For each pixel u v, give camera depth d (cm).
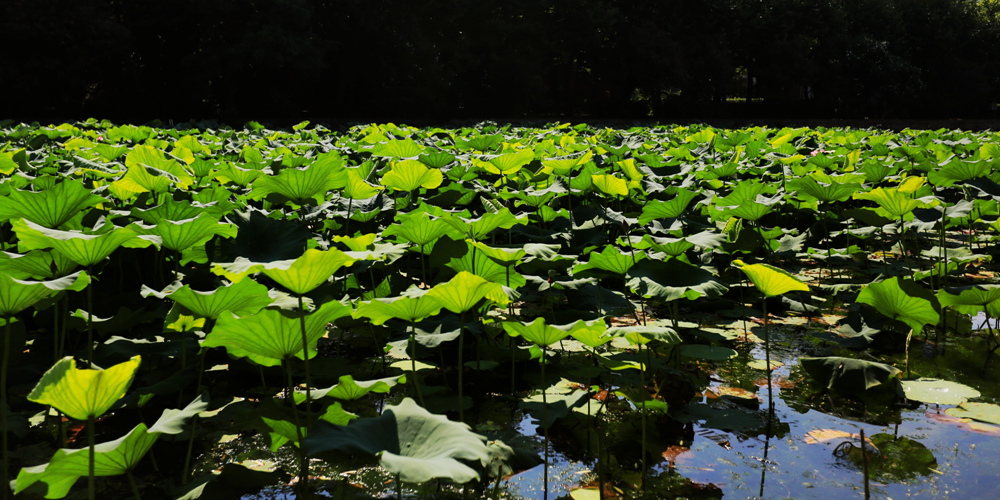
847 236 760
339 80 3969
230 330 277
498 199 708
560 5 4147
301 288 285
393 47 3850
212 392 388
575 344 479
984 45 5062
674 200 549
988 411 362
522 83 4272
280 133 1445
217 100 3656
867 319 493
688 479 295
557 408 352
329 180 468
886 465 305
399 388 394
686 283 411
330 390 303
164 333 427
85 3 3108
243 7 3281
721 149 1152
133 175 518
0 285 276
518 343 480
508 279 420
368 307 305
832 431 343
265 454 321
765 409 372
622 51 4372
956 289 436
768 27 4447
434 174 514
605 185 564
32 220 385
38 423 351
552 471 303
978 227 888
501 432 337
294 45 3247
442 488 289
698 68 4356
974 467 302
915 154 998
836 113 4825
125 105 3394
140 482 294
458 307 324
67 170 726
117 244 337
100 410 243
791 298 600
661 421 356
